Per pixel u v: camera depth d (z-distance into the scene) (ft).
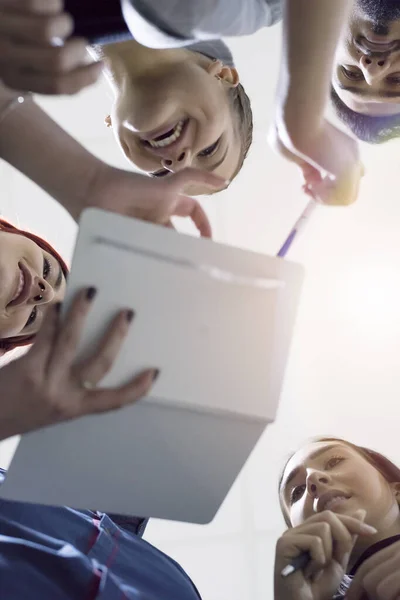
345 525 3.82
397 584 3.57
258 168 7.93
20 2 2.68
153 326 2.87
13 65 2.84
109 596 3.35
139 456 3.09
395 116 4.62
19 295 4.96
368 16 4.02
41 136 3.47
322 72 3.34
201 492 3.22
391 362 7.68
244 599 8.06
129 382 2.90
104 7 2.98
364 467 4.44
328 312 7.84
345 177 3.72
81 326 2.78
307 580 3.67
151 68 4.66
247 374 3.01
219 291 2.89
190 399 2.98
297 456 4.72
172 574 3.91
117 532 3.95
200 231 3.64
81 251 2.74
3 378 2.82
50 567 3.36
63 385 2.83
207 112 4.75
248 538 8.12
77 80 2.88
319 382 7.88
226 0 3.14
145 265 2.80
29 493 3.06
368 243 7.77
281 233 7.94
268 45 7.75
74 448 3.02
